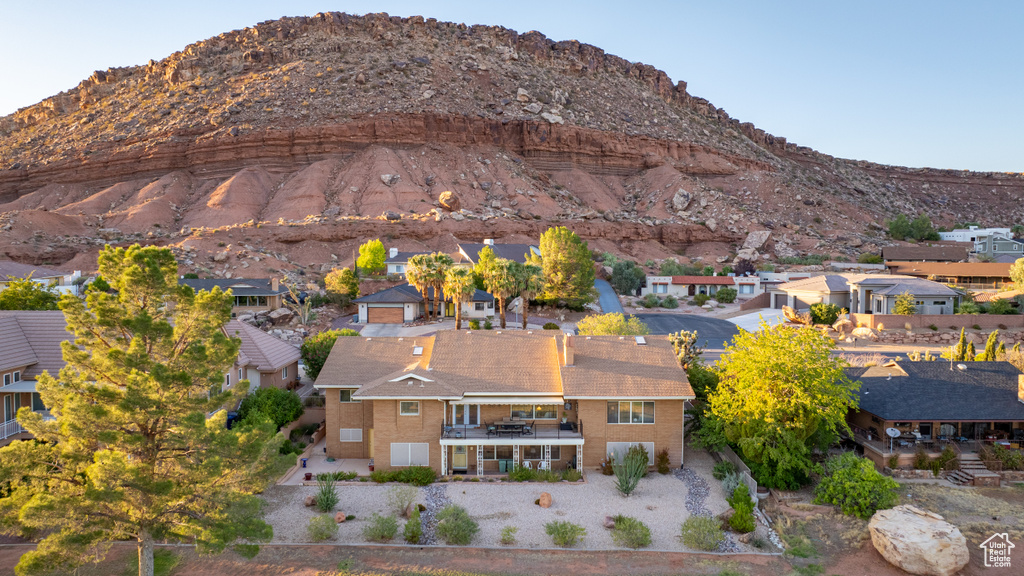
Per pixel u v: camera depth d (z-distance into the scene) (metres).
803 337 29.75
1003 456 29.70
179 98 170.38
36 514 15.88
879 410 31.33
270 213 128.25
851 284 70.44
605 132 174.12
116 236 107.44
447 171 146.88
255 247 101.56
